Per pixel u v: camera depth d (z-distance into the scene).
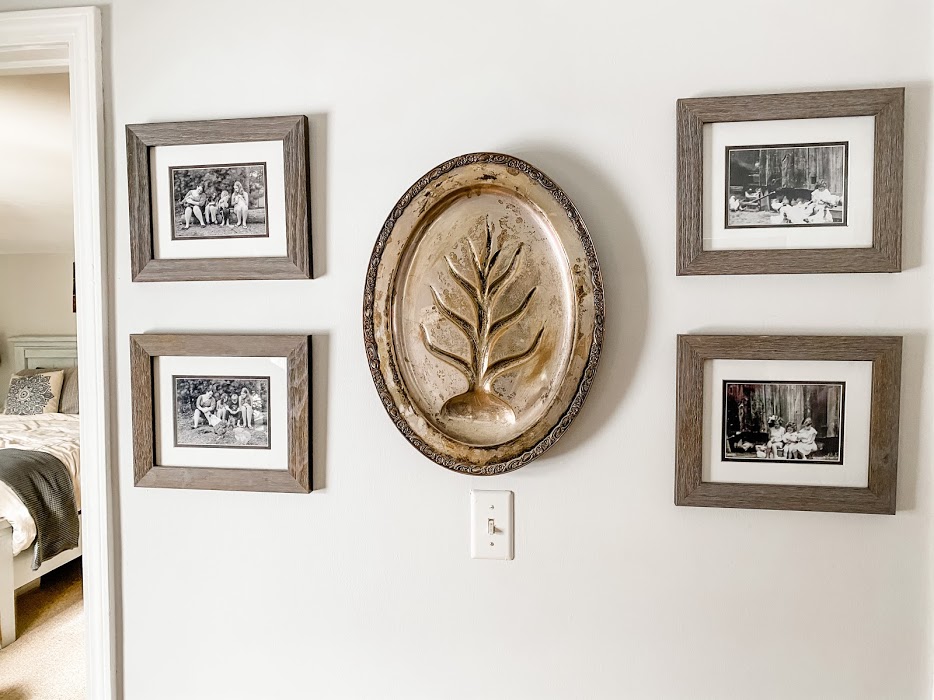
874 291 1.15
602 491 1.22
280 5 1.27
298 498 1.30
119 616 1.36
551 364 1.21
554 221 1.18
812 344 1.14
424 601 1.27
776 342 1.15
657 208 1.19
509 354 1.22
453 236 1.23
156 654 1.35
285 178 1.26
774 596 1.19
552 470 1.23
